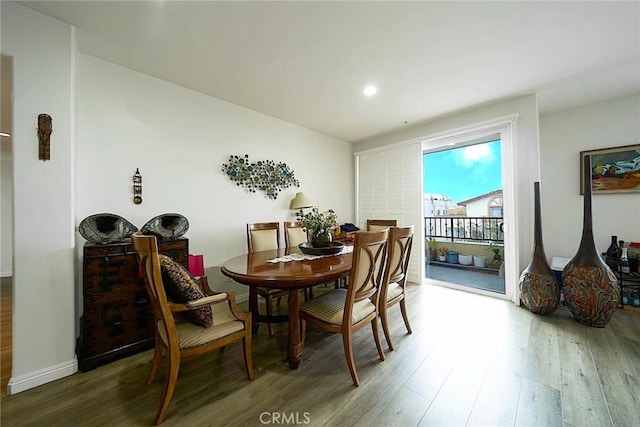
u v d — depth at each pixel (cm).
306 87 269
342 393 150
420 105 314
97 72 216
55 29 169
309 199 386
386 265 195
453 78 252
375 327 185
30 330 157
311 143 403
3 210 442
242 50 207
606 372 166
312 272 166
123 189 229
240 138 314
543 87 270
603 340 206
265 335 226
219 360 185
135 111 236
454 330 228
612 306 223
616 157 294
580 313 235
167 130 255
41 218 162
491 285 361
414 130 394
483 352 192
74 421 130
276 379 163
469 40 196
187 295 140
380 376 165
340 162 457
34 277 159
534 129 282
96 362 175
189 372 170
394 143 418
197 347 140
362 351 196
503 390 152
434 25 180
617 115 294
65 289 169
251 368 162
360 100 300
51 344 163
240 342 212
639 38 193
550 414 133
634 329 224
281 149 360
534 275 262
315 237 240
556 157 332
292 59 220
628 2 158
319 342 212
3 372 169
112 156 223
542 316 256
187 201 269
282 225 358
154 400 145
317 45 202
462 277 410
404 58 219
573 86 267
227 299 154
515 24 179
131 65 228
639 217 283
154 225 218
